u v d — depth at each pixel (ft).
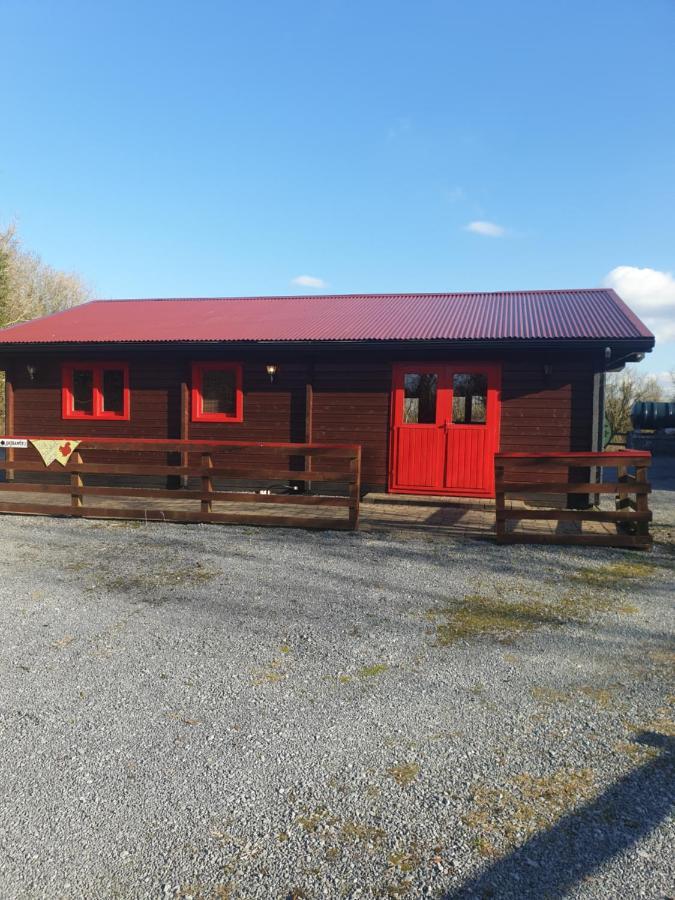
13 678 11.64
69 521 25.46
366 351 30.94
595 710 10.49
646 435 74.13
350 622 14.51
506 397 30.01
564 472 29.66
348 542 22.02
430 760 9.07
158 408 33.99
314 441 32.14
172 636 13.66
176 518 25.17
